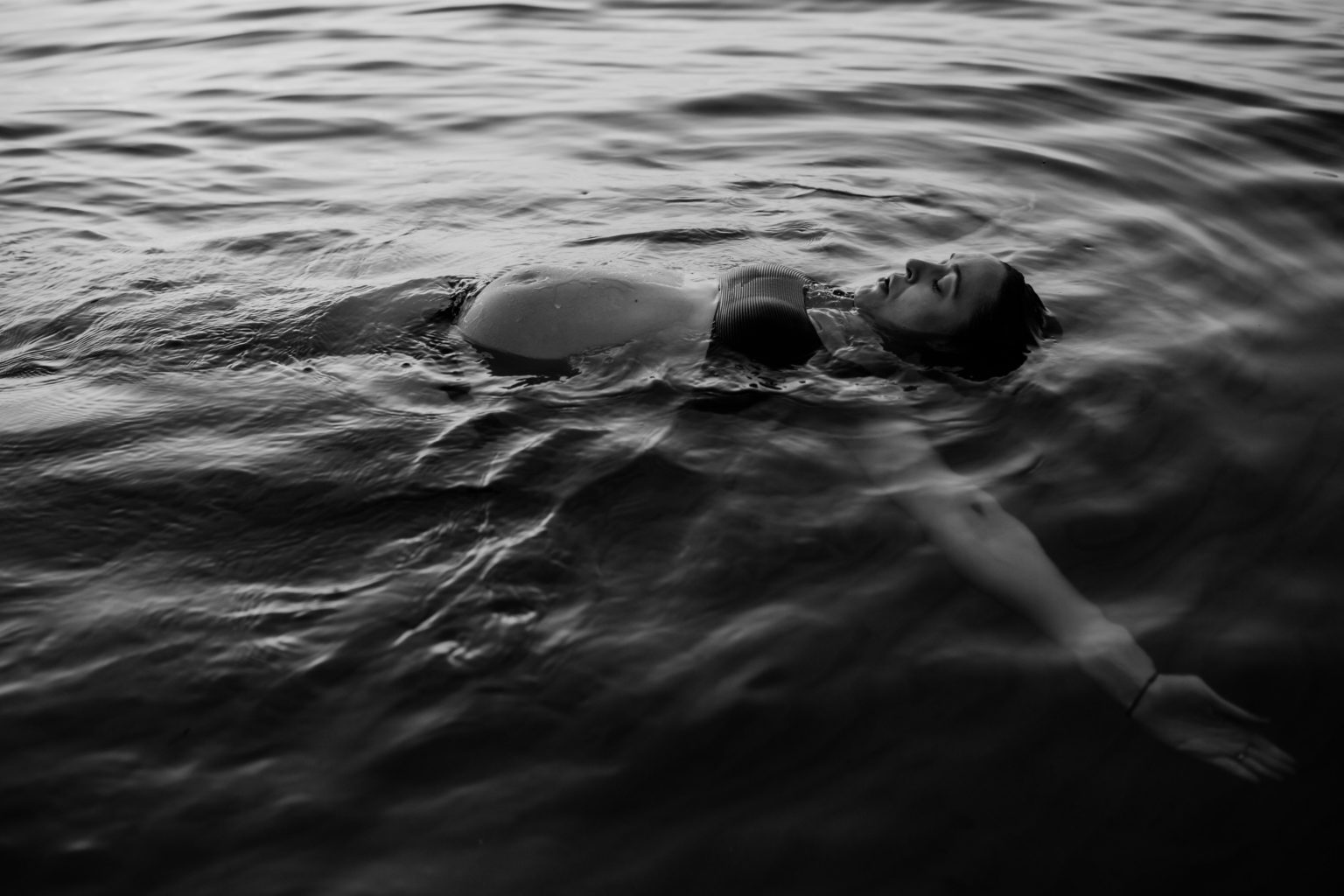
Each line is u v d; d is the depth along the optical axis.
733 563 2.42
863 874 1.76
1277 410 3.06
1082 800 1.89
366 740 1.98
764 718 2.03
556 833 1.81
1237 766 1.96
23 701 2.04
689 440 2.83
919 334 3.31
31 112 6.12
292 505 2.60
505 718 2.02
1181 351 3.37
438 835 1.80
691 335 3.27
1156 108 5.94
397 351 3.30
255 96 6.42
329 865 1.75
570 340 3.24
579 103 6.20
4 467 2.72
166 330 3.45
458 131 5.80
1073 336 3.45
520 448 2.79
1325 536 2.56
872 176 5.05
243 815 1.83
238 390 3.09
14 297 3.78
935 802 1.88
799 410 2.98
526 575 2.37
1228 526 2.59
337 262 4.08
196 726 2.00
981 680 2.13
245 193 4.93
